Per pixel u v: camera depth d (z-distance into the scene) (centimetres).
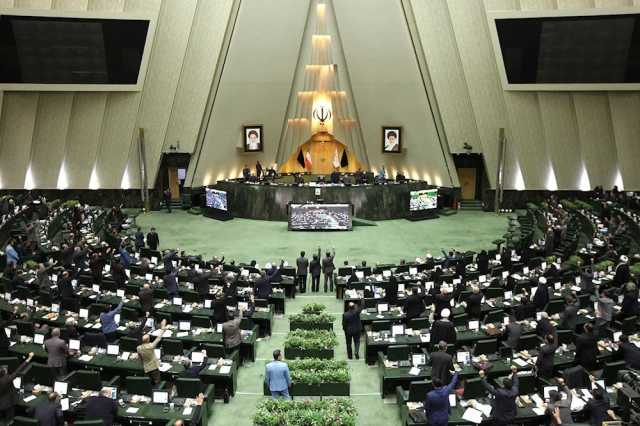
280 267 1725
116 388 972
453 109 3103
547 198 3198
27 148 3064
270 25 2980
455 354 1125
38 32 2759
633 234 2353
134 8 2783
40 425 833
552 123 3077
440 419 861
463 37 2920
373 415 1042
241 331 1288
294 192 2912
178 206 3362
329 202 2895
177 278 1694
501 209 3247
